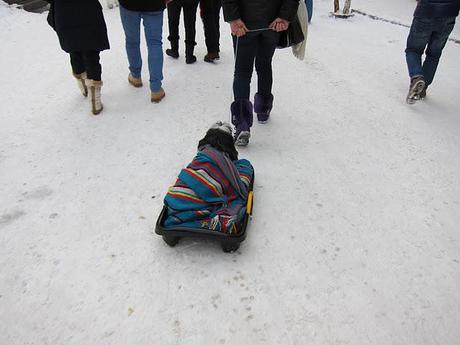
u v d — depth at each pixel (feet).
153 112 12.50
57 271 7.16
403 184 9.66
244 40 9.74
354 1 33.37
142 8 11.45
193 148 10.75
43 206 8.64
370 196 9.20
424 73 13.58
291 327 6.30
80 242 7.77
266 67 10.75
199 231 7.13
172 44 16.39
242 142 10.59
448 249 7.84
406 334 6.26
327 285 7.00
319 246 7.80
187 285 6.94
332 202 8.96
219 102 13.28
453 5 11.98
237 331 6.23
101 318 6.38
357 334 6.23
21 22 20.21
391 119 12.71
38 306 6.56
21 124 11.69
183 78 14.97
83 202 8.78
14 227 8.08
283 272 7.22
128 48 13.10
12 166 9.89
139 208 8.64
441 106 13.75
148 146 10.78
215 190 7.45
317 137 11.51
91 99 11.99
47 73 15.07
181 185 7.52
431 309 6.66
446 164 10.51
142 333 6.17
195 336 6.14
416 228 8.33
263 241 7.86
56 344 6.02
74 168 9.86
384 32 22.85
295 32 10.22
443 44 12.95
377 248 7.80
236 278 7.08
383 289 6.97
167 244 7.72
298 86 14.83
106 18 22.59
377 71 16.67
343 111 13.10
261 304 6.64
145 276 7.09
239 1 9.50
